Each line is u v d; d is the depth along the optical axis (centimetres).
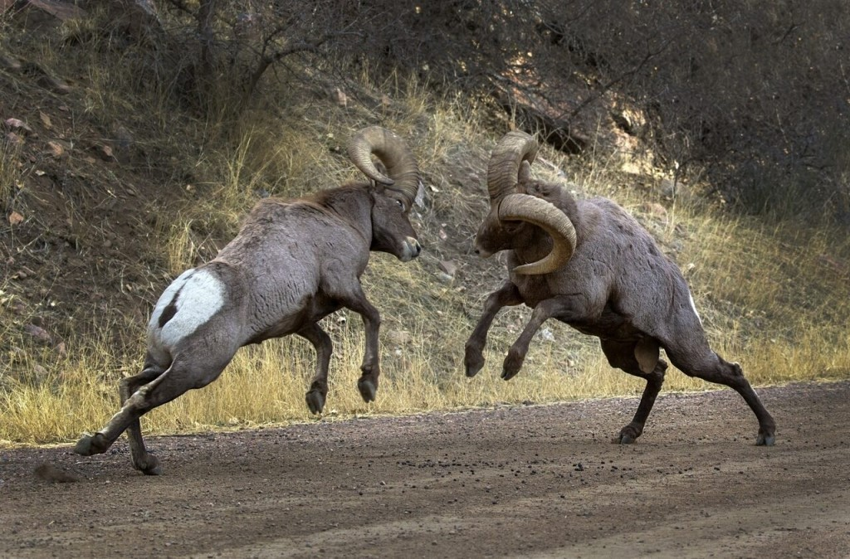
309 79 4344
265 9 4034
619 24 5216
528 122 5069
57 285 2992
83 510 1465
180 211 3422
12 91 3466
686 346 2206
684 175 5456
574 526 1388
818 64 6062
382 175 2078
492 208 2062
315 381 2041
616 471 1825
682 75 5416
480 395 3138
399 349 3394
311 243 1922
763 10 5716
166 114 3775
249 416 2630
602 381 3388
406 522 1397
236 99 3931
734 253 4888
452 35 4853
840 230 5662
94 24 3891
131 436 1769
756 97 5684
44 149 3316
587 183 4853
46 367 2752
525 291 2100
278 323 1855
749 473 1820
